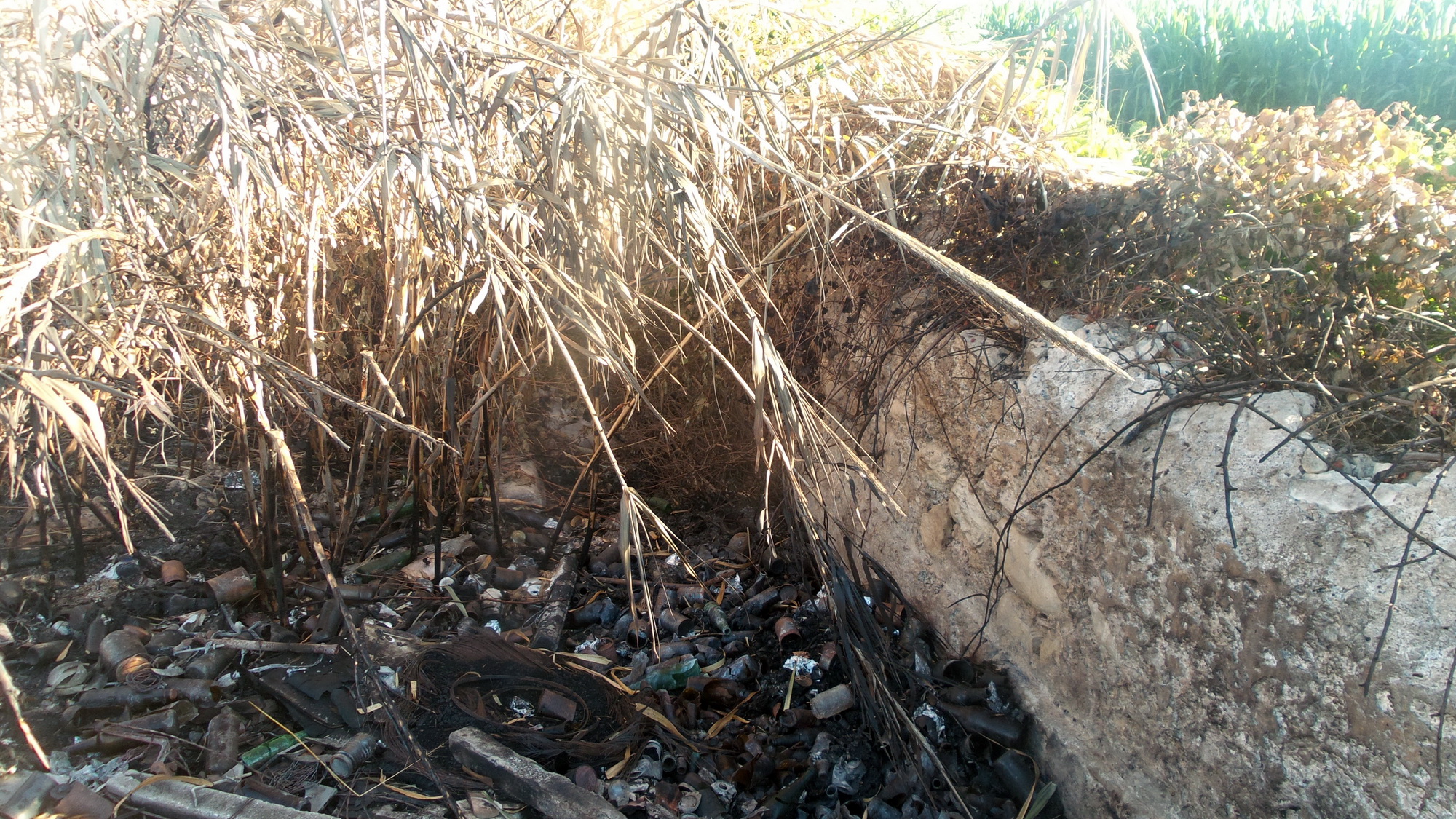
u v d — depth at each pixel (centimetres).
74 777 237
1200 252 217
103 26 216
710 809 260
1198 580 198
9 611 304
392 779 249
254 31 254
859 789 272
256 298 296
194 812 222
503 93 224
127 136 222
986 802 254
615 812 234
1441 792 149
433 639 317
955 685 289
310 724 268
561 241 246
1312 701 172
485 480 411
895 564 350
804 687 311
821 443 265
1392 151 224
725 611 362
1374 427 182
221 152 219
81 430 184
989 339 277
